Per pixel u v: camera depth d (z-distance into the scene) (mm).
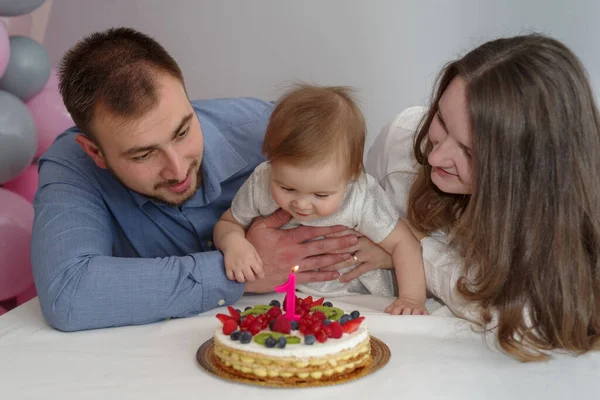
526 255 1345
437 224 1619
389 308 1559
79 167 1668
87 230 1542
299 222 1672
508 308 1341
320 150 1435
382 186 1841
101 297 1432
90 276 1442
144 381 1146
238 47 2756
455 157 1421
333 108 1482
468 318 1427
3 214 2123
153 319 1475
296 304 1296
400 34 2615
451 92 1409
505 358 1255
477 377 1165
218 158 1786
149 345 1329
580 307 1319
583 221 1374
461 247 1565
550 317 1323
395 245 1636
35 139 2232
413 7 2588
